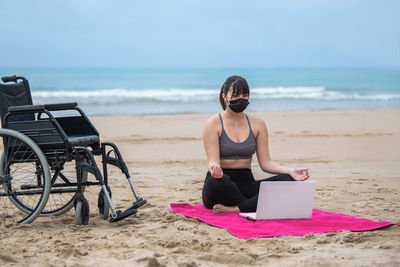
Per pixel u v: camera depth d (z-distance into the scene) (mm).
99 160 8633
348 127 14922
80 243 3309
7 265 2834
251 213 4156
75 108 4328
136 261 2891
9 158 4117
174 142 11469
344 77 78875
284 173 4246
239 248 3199
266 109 23875
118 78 66562
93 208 4840
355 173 7414
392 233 3600
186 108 23406
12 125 3996
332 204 4984
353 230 3688
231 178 4371
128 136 12367
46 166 3904
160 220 4117
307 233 3604
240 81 4215
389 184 6363
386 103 28703
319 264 2873
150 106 24328
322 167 8109
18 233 3625
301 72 108500
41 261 2922
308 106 26031
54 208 4859
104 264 2850
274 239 3443
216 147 4328
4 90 4305
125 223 4043
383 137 12633
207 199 4332
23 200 5191
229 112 4387
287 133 13297
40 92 34500
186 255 3068
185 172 7531
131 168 7930
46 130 3941
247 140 4371
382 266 2830
